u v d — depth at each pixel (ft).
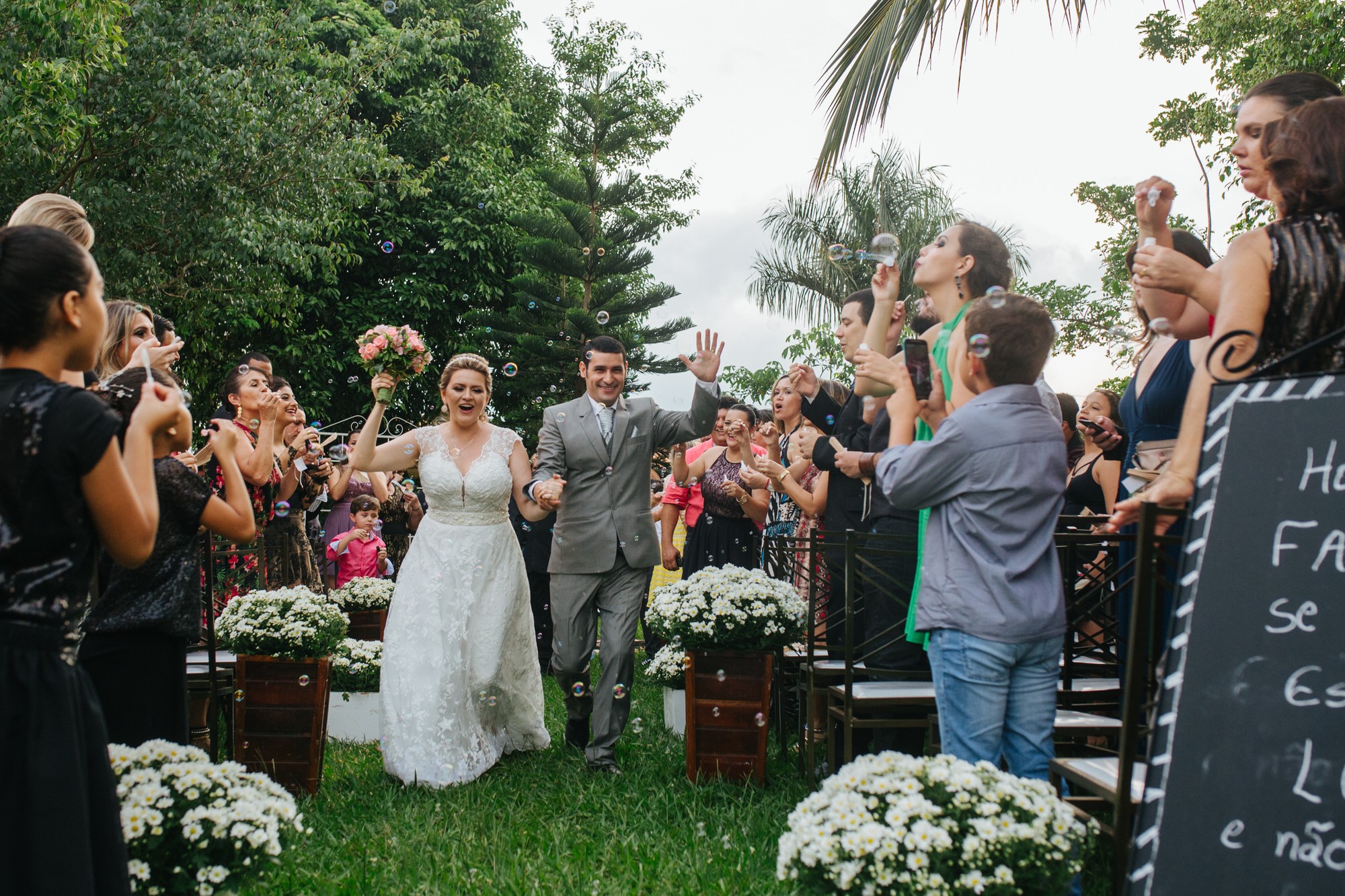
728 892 8.71
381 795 12.29
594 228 55.52
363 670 15.88
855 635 12.85
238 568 14.48
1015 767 7.63
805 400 14.89
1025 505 7.52
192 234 33.83
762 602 12.35
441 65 56.90
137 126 32.22
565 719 17.01
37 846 5.33
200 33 34.12
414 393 55.31
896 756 7.12
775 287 53.06
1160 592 7.38
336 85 43.04
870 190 52.44
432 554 13.53
